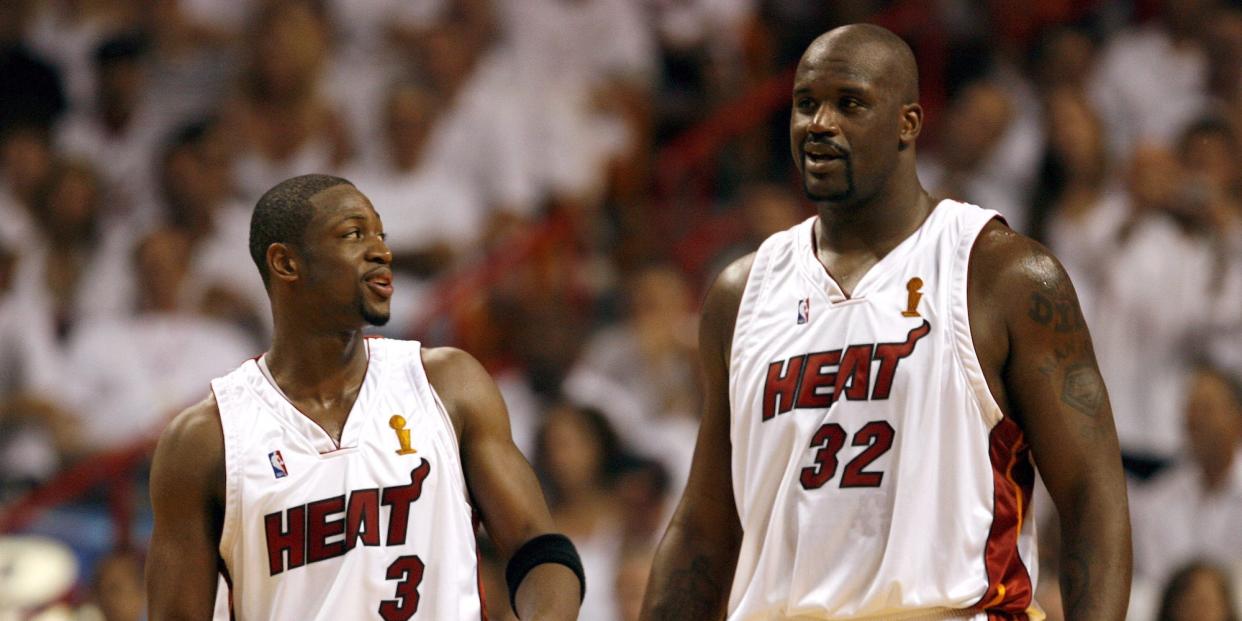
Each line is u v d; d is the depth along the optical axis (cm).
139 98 3397
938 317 1230
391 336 2947
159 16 3525
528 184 3259
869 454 1223
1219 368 2745
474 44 3353
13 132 3275
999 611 1226
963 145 3134
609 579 2381
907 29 3466
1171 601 2153
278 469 1222
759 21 3669
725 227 3191
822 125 1234
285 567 1209
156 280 2975
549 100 3331
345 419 1246
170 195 3111
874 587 1205
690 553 1360
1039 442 1236
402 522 1216
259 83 3259
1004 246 1245
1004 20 3522
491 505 1265
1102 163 3083
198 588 1223
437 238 3138
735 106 3359
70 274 3139
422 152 3212
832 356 1248
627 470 2498
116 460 2530
